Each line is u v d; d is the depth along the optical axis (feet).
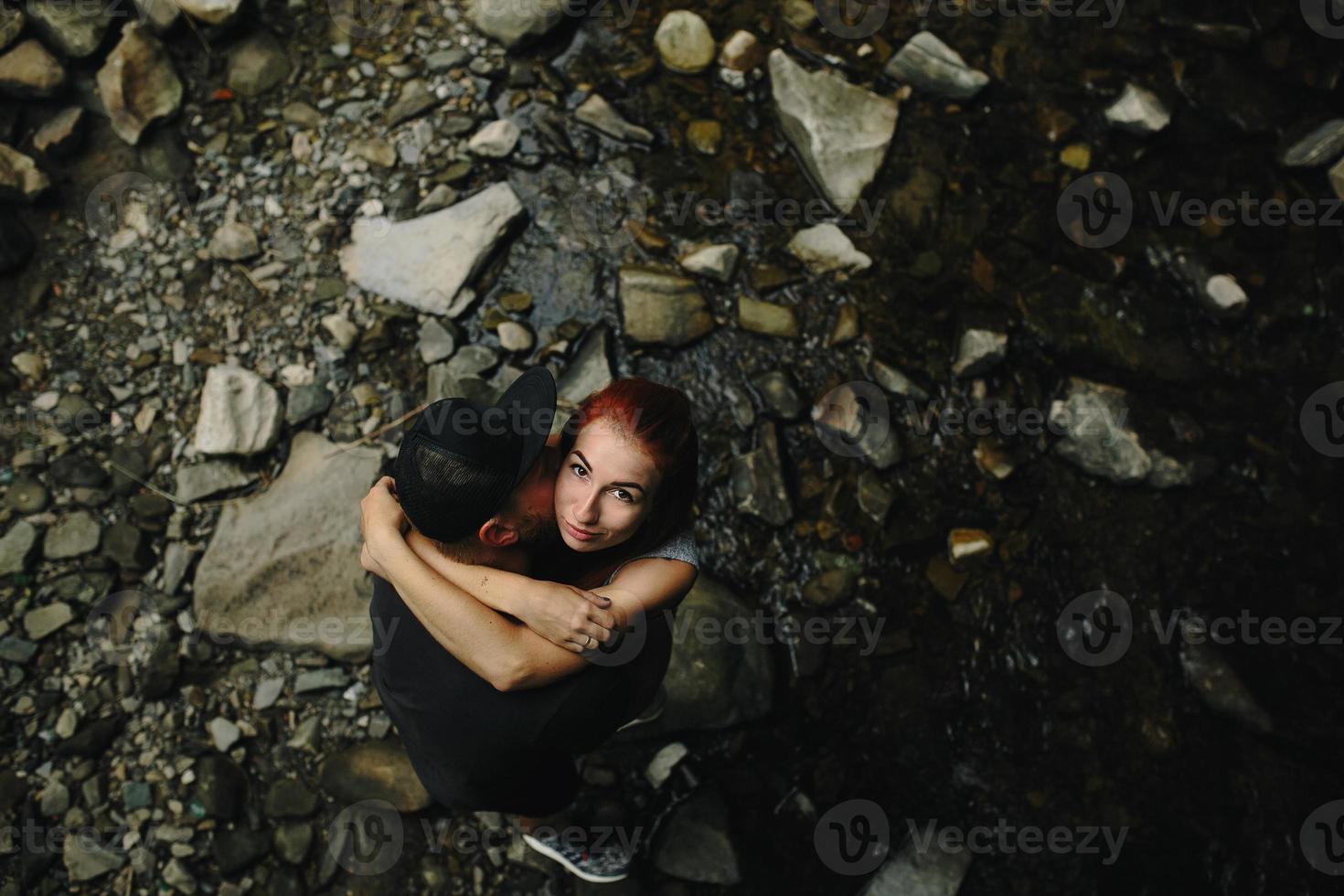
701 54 9.71
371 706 7.84
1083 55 10.01
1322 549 8.55
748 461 8.46
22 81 9.00
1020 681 8.16
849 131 9.41
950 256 9.24
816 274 9.09
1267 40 10.09
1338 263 9.39
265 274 8.87
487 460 4.46
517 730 5.04
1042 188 9.55
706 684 7.82
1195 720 8.07
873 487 8.52
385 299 8.82
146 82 9.29
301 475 8.30
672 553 5.34
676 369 8.76
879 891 7.55
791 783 7.84
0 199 8.85
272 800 7.58
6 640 7.77
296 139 9.32
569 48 9.80
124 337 8.69
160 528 8.16
